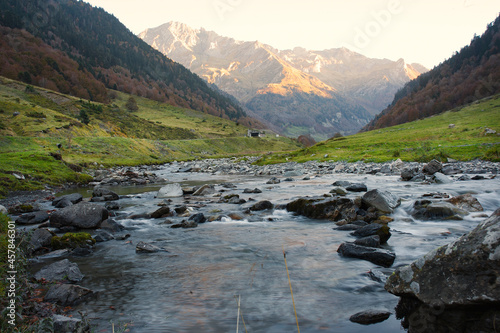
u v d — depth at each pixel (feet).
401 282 17.79
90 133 323.98
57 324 16.28
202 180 137.90
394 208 50.06
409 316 16.74
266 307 19.54
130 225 47.52
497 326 13.61
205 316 18.60
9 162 111.34
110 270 27.45
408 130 383.04
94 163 202.80
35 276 25.11
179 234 40.68
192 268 27.43
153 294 22.06
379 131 442.91
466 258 15.48
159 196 81.41
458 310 15.05
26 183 95.71
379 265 26.66
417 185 84.53
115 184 123.24
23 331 14.30
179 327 17.34
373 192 51.29
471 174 104.63
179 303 20.48
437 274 16.31
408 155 170.71
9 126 266.36
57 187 105.70
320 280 23.68
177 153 389.80
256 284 23.35
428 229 39.14
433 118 483.92
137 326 17.51
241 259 29.60
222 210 56.59
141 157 284.41
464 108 497.46
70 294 21.33
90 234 40.57
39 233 36.17
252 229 42.45
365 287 22.13
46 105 463.42
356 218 46.57
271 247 33.32
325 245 33.45
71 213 44.93
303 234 38.83
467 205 47.93
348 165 162.09
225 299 20.93
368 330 16.39
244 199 66.95
